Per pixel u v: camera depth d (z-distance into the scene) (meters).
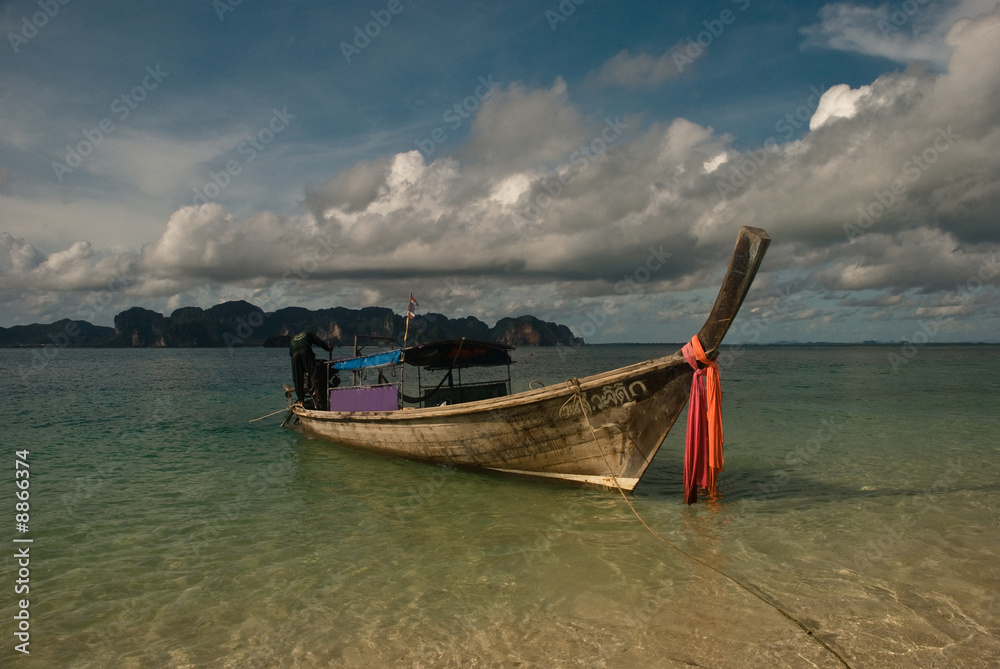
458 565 6.94
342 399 14.84
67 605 5.95
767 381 34.91
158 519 8.92
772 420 18.70
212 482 11.39
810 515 8.72
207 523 8.73
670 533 7.95
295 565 7.02
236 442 16.05
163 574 6.76
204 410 23.61
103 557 7.31
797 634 5.18
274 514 9.18
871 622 5.38
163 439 16.55
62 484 11.27
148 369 58.44
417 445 12.12
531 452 10.32
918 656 4.80
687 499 9.04
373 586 6.37
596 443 9.61
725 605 5.76
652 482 11.00
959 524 8.19
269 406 25.05
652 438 9.23
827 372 43.25
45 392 31.73
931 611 5.58
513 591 6.16
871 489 10.19
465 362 14.33
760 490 10.22
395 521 8.75
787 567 6.71
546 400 9.60
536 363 62.09
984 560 6.86
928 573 6.50
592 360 72.38
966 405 22.12
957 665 4.67
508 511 9.16
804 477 11.12
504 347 13.39
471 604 5.88
